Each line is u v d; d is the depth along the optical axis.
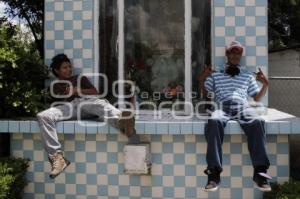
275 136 4.97
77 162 5.18
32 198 5.24
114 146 5.13
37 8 9.71
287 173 4.97
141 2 5.78
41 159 5.24
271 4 11.63
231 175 5.00
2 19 9.69
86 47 5.77
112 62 5.81
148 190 5.08
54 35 5.81
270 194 4.77
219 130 4.71
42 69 5.70
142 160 4.88
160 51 5.77
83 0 5.75
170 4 5.73
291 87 9.08
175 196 5.05
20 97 5.34
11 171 4.85
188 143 5.04
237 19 5.56
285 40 12.52
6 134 5.50
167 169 5.06
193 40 5.70
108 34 5.80
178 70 5.73
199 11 5.69
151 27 5.77
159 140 5.06
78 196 5.19
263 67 5.55
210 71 5.35
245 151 4.98
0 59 5.18
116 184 5.12
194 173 5.04
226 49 5.38
